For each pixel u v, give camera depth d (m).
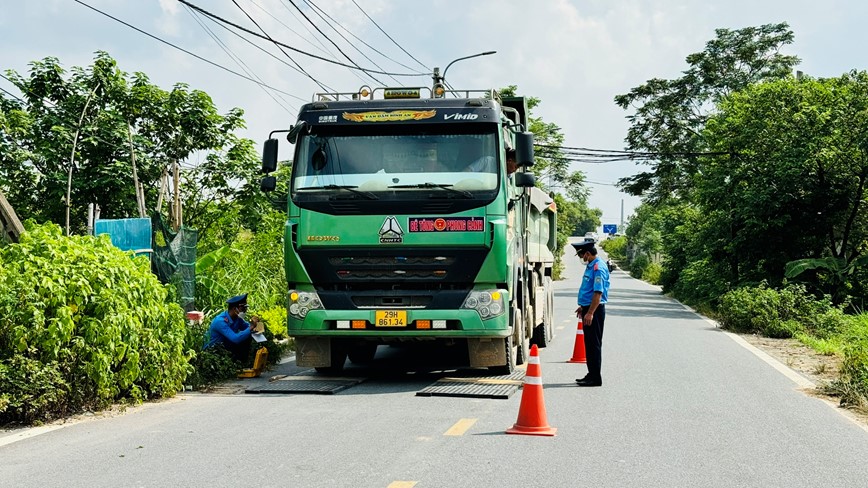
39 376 7.79
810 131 27.73
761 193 28.02
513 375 11.17
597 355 10.45
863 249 29.42
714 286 30.16
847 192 28.02
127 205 18.78
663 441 7.14
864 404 8.85
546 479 5.79
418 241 10.12
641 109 50.91
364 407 8.77
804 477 5.96
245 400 9.32
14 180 17.75
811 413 8.67
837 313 20.03
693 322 23.20
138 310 8.95
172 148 19.88
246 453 6.54
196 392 9.96
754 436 7.42
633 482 5.74
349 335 10.30
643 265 81.75
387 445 6.84
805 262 26.52
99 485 5.55
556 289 47.97
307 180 10.40
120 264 9.00
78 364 8.27
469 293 10.19
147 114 19.94
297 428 7.58
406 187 10.19
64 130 17.78
